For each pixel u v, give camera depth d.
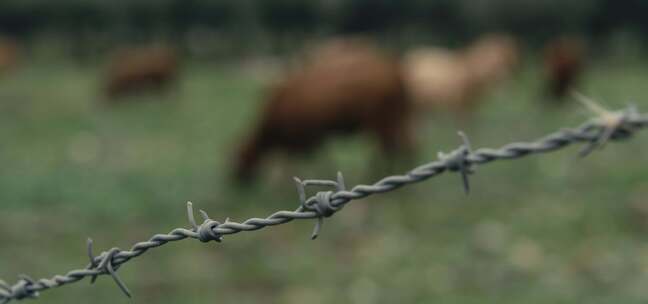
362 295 23.75
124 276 25.56
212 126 59.88
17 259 27.52
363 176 39.31
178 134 56.25
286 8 117.81
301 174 39.38
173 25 121.75
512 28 111.44
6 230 30.80
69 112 68.31
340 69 35.31
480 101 66.88
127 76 77.94
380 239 29.09
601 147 7.02
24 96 80.38
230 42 120.38
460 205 33.53
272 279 25.48
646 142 46.50
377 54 36.00
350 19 115.81
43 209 34.31
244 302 23.44
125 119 64.31
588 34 110.88
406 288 24.16
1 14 120.50
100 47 121.25
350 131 35.88
